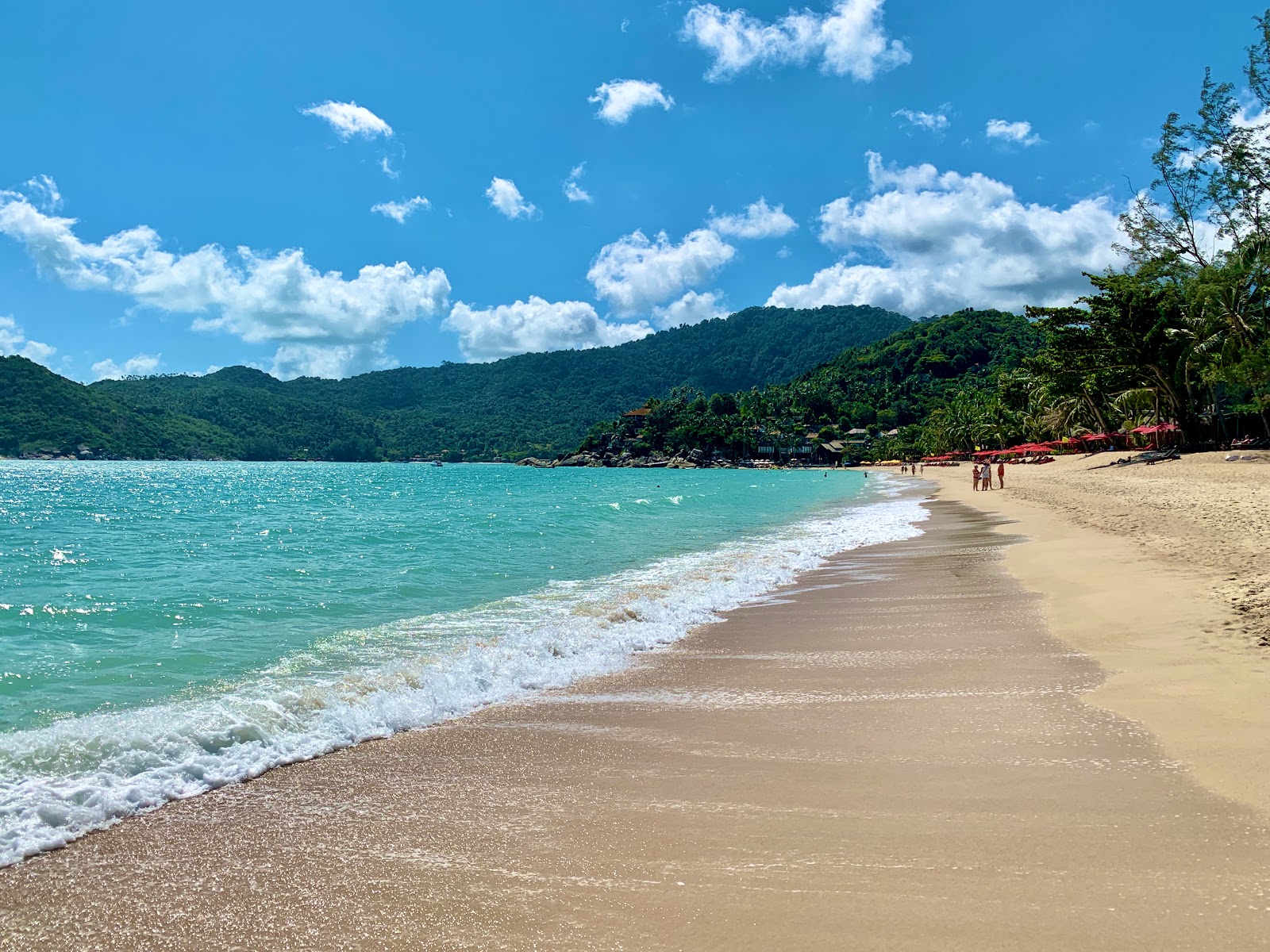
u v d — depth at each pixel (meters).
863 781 4.88
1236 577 10.59
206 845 4.20
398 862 3.97
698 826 4.30
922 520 27.05
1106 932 3.09
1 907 3.59
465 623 11.00
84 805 4.62
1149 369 52.44
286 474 129.88
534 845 4.13
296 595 13.71
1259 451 46.12
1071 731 5.52
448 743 5.91
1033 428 95.44
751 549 19.75
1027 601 10.91
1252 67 45.06
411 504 47.94
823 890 3.53
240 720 6.06
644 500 48.81
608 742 5.88
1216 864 3.57
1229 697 5.91
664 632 9.90
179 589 14.50
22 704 7.16
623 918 3.37
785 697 6.98
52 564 18.48
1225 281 46.56
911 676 7.48
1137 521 19.69
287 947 3.24
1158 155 49.12
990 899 3.38
